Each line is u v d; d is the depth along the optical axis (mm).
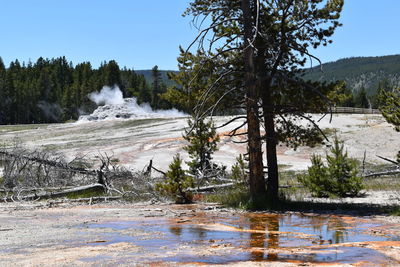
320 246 7246
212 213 13297
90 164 30641
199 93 16266
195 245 7406
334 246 7215
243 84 16234
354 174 18047
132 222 10922
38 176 20625
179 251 6805
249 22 15016
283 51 15383
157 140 46531
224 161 34281
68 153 39875
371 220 11195
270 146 15836
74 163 27812
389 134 44250
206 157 23328
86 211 13953
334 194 17797
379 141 42188
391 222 10711
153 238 8219
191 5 15672
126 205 16188
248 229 9570
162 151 40094
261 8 15773
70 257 6320
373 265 5703
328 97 15391
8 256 6441
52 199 17906
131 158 36656
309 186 18781
